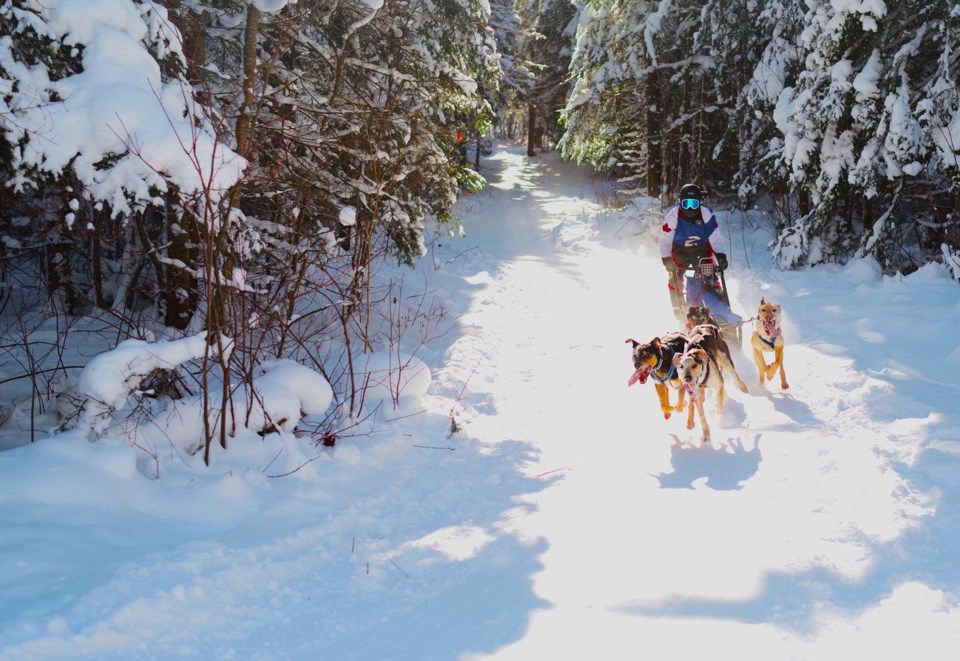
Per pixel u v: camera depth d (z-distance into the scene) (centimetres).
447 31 1253
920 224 1313
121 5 545
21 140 488
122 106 507
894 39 1212
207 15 858
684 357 633
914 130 1140
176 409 577
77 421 544
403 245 1070
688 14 2200
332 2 888
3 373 774
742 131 1855
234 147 716
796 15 1488
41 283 985
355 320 965
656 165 2498
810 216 1306
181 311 798
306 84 852
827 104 1230
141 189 513
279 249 750
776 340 731
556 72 3722
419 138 991
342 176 827
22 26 502
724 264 851
